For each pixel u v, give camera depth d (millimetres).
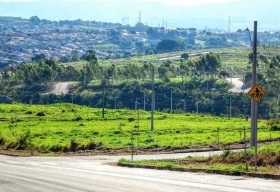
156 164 63938
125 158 79312
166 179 48812
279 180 46438
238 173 51219
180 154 84875
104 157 84250
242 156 59938
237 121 164750
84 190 42156
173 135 118375
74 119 170625
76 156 87750
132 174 54688
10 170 61594
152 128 131875
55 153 95562
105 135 122938
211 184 44000
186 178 49375
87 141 104812
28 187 44906
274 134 108500
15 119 172625
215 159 62969
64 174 56094
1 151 100688
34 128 143250
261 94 52156
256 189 40250
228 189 40438
